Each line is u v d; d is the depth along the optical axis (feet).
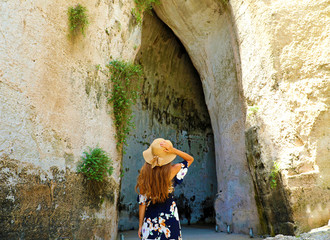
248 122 24.54
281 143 20.33
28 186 13.78
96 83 21.18
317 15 21.59
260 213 23.00
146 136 40.83
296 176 18.71
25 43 14.71
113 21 24.18
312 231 17.06
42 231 14.24
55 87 16.75
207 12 33.99
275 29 22.26
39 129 15.12
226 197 29.81
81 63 19.60
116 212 22.58
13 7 14.16
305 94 20.12
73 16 18.51
